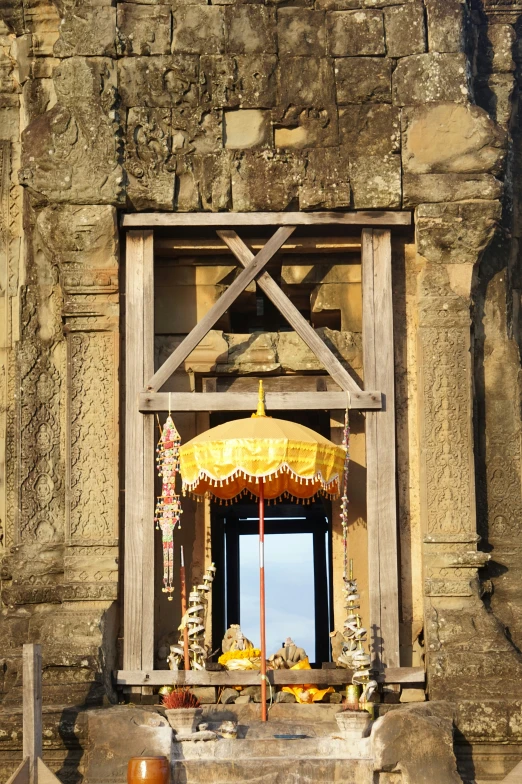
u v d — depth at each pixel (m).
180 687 13.40
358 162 14.20
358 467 14.42
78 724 11.98
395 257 14.59
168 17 14.47
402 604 13.91
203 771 11.56
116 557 13.77
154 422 14.12
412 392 14.30
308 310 16.03
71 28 14.36
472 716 12.34
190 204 14.21
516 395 14.65
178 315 14.74
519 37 15.96
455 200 14.13
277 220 14.22
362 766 11.62
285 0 14.52
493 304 14.81
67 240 14.09
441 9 14.44
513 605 14.09
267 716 12.77
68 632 13.28
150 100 14.34
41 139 14.18
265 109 14.40
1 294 15.59
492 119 14.46
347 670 13.22
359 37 14.44
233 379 14.50
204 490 14.03
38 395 14.66
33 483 14.49
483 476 14.51
